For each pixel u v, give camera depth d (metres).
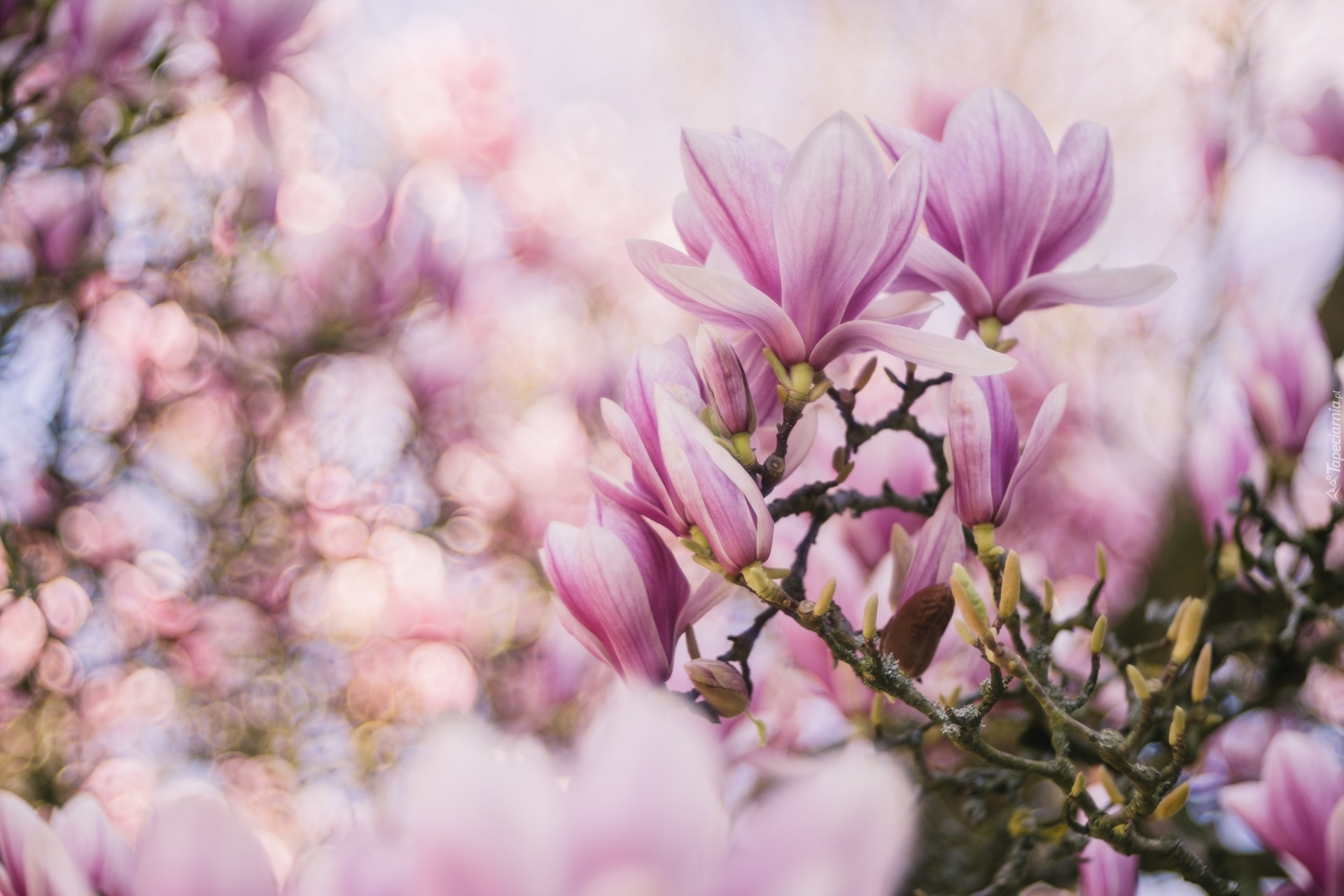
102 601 1.99
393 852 0.97
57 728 2.06
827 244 1.08
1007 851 1.38
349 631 2.44
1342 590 1.30
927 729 1.25
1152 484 2.23
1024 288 1.14
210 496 2.38
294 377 2.46
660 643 1.10
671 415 1.07
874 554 1.26
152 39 1.71
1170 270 1.12
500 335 2.88
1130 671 1.08
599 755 0.90
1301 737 1.16
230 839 0.96
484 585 2.55
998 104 1.13
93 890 1.02
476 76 3.09
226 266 2.18
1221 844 1.36
